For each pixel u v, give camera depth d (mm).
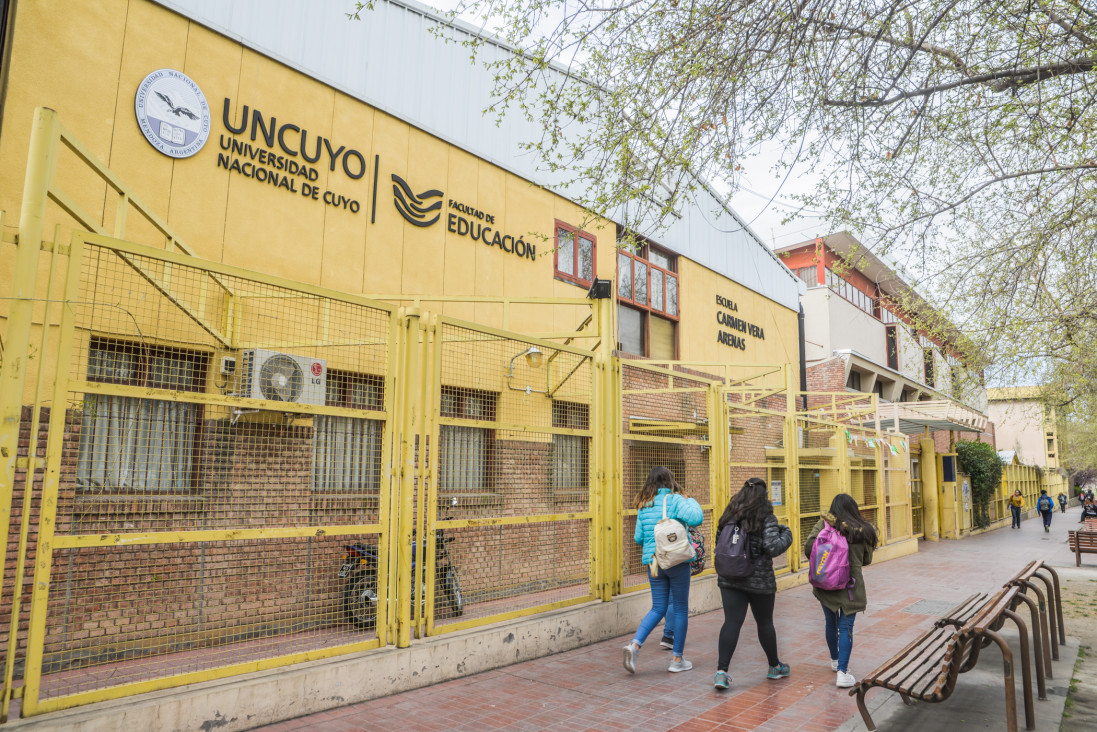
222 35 7258
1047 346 9758
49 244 3840
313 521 5395
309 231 7863
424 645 5434
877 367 26375
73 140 4109
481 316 9820
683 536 6000
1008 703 4266
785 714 4934
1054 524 33781
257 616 5234
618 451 7812
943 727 4773
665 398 13656
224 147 7168
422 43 9453
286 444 5328
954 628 5938
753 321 18281
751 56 6145
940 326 9719
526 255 10727
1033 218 7805
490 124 10328
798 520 11617
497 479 6500
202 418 4984
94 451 4566
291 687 4531
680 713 4934
